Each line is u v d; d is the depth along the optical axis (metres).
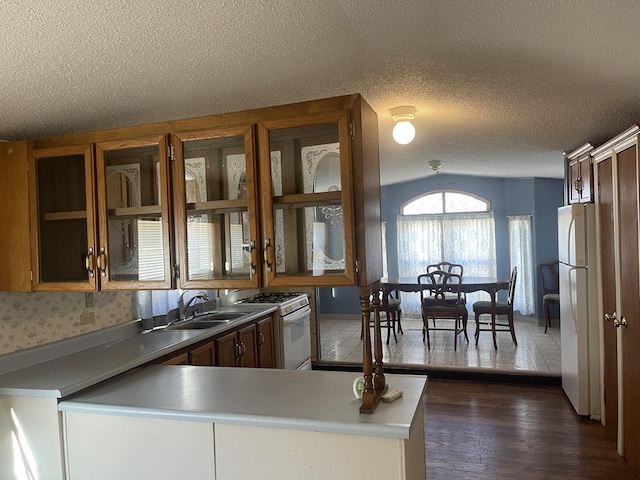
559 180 7.07
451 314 5.64
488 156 5.00
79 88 1.97
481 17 1.67
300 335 4.75
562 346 4.21
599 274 3.51
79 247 2.25
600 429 3.46
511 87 2.50
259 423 1.72
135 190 2.17
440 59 2.09
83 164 2.23
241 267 2.01
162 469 1.86
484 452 3.16
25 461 2.02
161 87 2.10
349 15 1.62
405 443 1.61
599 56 2.03
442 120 3.27
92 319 2.87
